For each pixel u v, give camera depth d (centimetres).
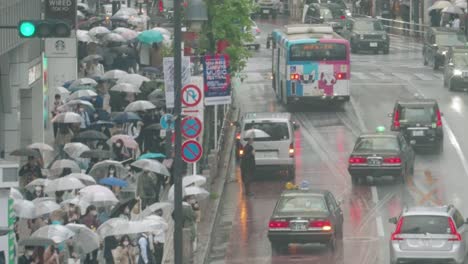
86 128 5922
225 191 6141
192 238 4372
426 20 14650
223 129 7456
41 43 6694
